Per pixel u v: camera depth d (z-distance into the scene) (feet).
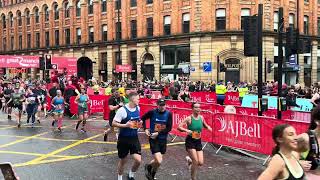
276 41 135.95
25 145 42.78
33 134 50.31
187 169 32.22
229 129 38.04
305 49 39.45
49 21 193.36
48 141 45.27
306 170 16.61
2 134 50.31
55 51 189.47
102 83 120.06
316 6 156.66
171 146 42.24
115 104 44.80
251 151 36.11
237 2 130.41
